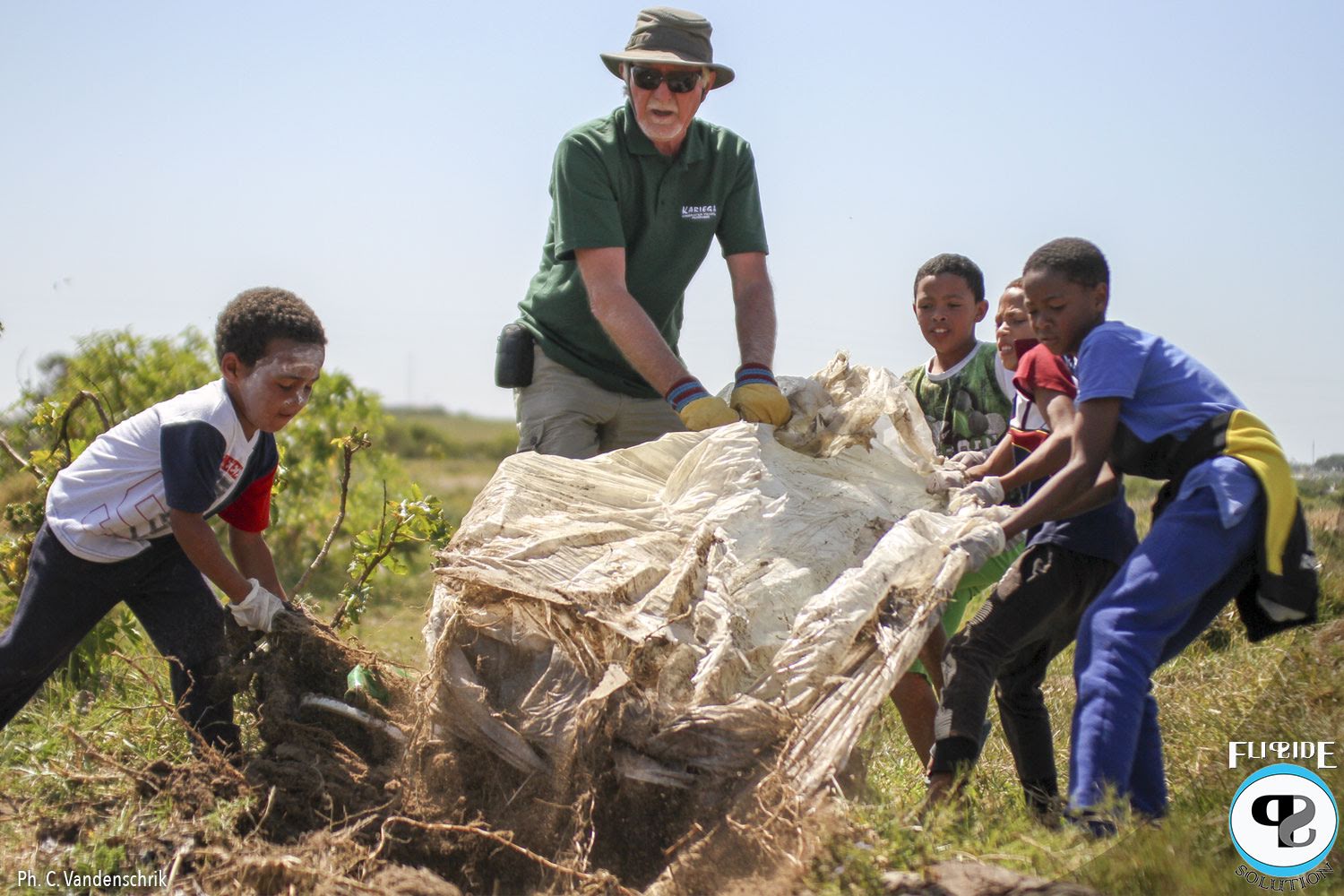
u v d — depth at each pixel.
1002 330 4.51
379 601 8.81
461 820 3.46
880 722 3.66
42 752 4.29
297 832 3.53
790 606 3.63
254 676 3.93
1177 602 3.35
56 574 3.91
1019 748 3.95
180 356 8.49
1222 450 3.41
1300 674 3.91
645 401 5.15
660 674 3.38
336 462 10.73
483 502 3.94
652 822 3.32
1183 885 3.06
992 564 4.23
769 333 4.88
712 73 4.86
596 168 4.71
